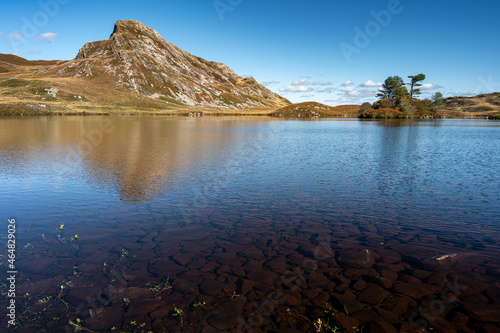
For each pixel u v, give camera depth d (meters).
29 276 5.97
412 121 99.38
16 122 55.62
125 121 66.62
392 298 5.32
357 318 4.82
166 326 4.60
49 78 138.75
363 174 16.16
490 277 5.96
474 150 26.12
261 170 17.06
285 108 159.88
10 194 11.95
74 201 11.09
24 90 111.06
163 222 9.05
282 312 4.96
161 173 16.09
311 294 5.47
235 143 30.38
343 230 8.50
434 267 6.37
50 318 4.76
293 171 16.83
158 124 60.03
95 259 6.70
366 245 7.51
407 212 10.11
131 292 5.47
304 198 11.68
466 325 4.64
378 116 120.31
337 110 166.50
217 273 6.14
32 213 9.78
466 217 9.61
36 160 19.44
